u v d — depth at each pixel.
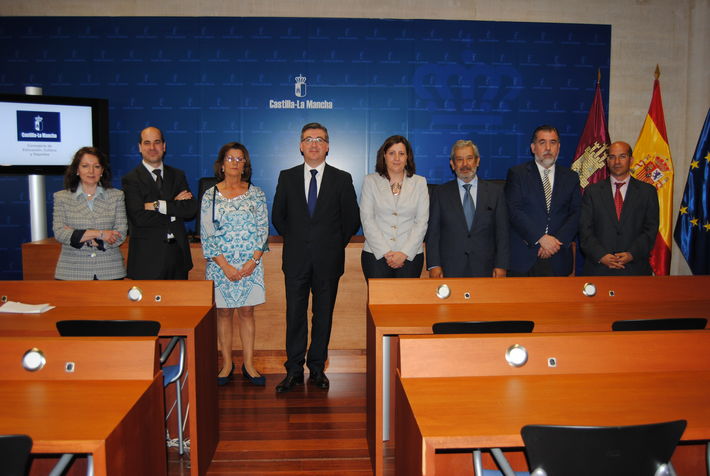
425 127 4.81
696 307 2.65
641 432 1.22
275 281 3.97
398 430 1.78
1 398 1.57
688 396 1.56
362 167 4.82
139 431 1.59
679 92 4.91
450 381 1.67
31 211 4.45
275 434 2.91
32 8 4.62
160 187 3.43
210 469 2.54
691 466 1.99
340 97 4.76
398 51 4.75
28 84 4.67
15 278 4.81
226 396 3.45
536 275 3.42
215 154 4.76
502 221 3.30
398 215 3.31
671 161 4.61
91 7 4.64
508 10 4.78
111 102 4.70
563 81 4.84
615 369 1.75
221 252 3.38
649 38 4.86
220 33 4.68
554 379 1.68
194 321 2.37
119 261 3.26
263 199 3.50
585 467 1.26
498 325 2.10
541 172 3.49
